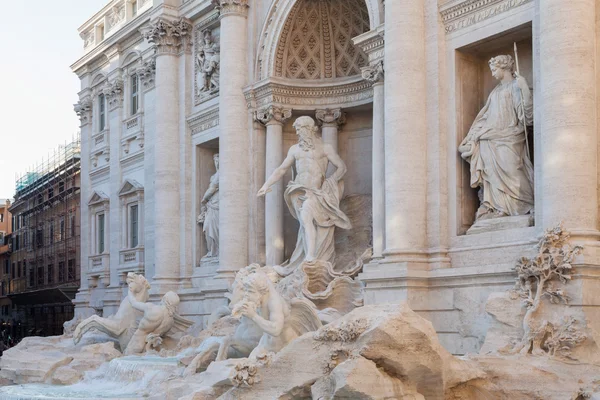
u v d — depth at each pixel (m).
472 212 23.98
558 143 19.89
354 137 31.86
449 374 15.57
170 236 36.62
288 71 31.91
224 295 30.20
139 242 42.53
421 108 24.19
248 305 19.34
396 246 23.73
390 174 24.09
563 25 19.98
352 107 31.25
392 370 14.84
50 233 66.62
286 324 19.75
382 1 26.59
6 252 89.81
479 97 24.53
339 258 29.06
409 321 14.77
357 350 14.83
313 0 30.70
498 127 22.83
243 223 32.09
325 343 15.71
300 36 31.62
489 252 22.25
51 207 65.94
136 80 44.22
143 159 42.72
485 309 20.12
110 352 29.31
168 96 37.03
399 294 23.19
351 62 31.33
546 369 17.45
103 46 46.25
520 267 19.66
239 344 21.69
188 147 36.88
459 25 23.84
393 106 24.19
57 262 63.72
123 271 43.34
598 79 20.39
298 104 31.70
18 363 29.73
